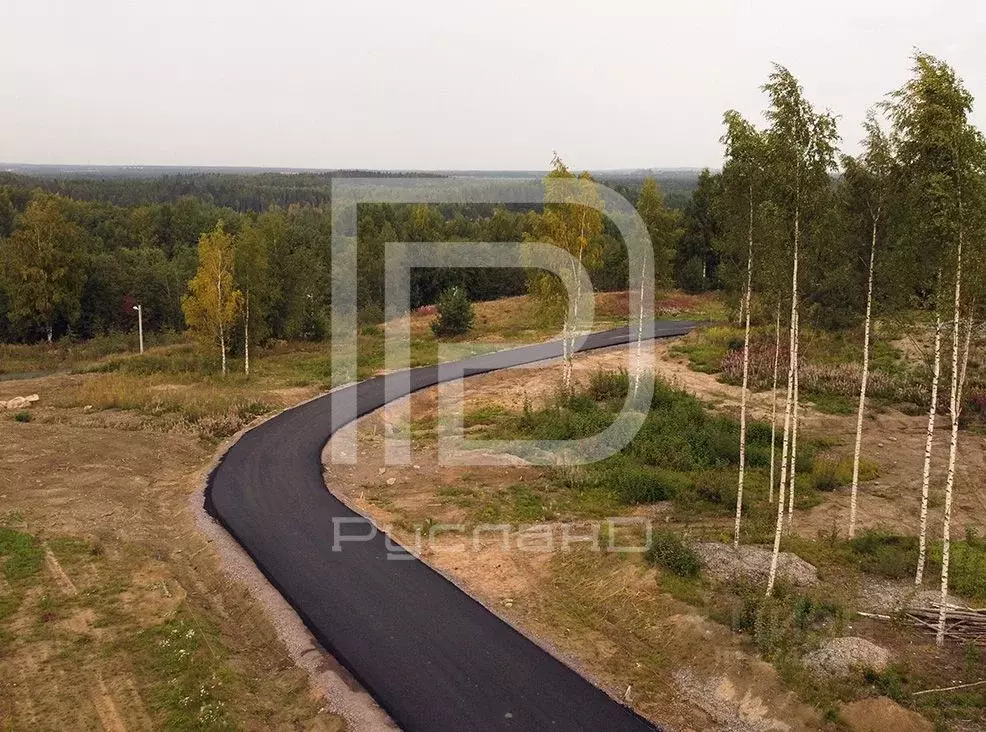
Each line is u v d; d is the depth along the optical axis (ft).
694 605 41.73
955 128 36.76
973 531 51.37
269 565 49.57
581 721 33.04
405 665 37.52
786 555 46.98
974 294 41.70
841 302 67.00
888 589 43.57
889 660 35.58
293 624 41.75
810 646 36.68
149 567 48.34
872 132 45.19
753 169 45.93
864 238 48.55
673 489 60.39
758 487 61.46
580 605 43.98
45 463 70.38
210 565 50.11
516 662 37.91
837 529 52.75
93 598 43.52
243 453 76.38
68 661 36.88
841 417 81.61
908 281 43.39
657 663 37.86
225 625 42.63
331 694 35.12
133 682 35.19
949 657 36.19
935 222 37.60
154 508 61.57
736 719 33.22
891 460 67.87
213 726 31.58
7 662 36.76
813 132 41.70
